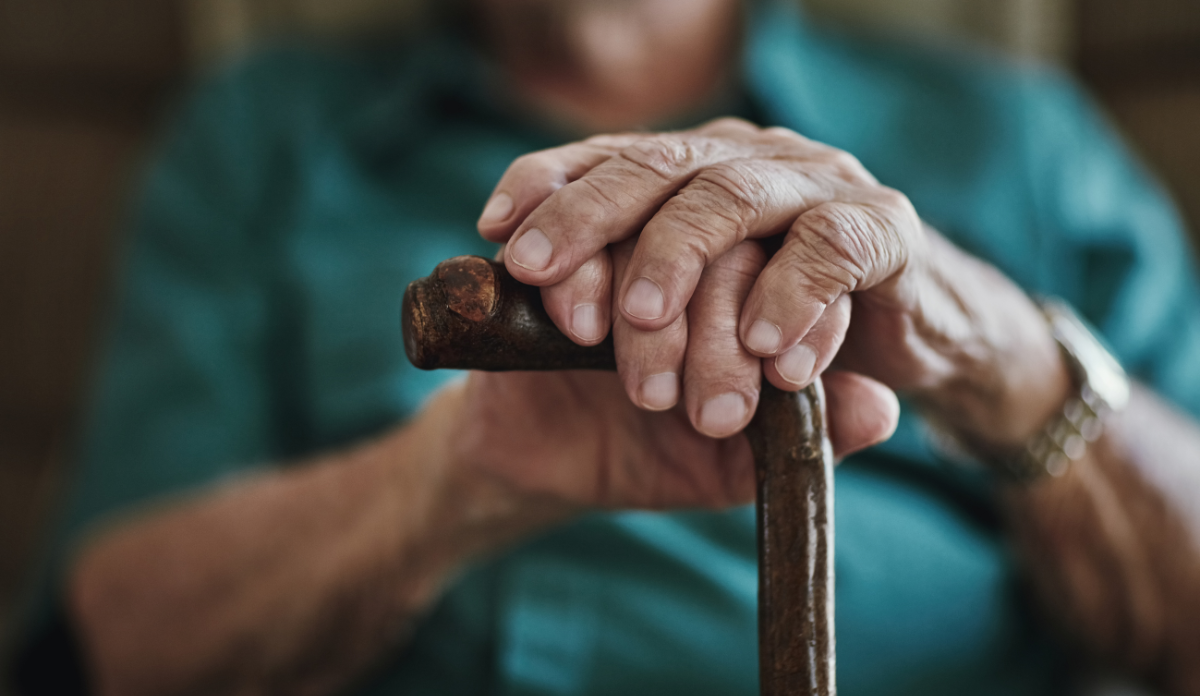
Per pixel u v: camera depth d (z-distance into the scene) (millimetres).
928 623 791
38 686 822
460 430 593
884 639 781
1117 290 958
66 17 1129
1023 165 972
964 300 602
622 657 760
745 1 1032
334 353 867
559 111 997
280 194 970
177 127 1020
